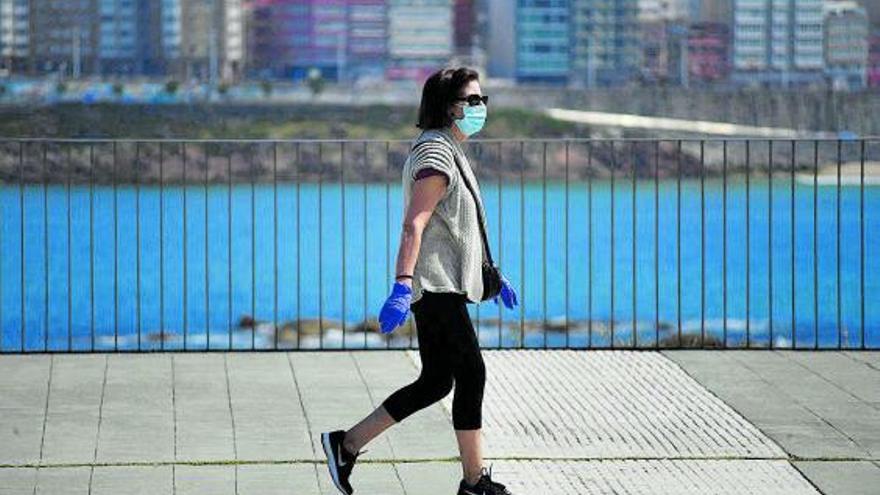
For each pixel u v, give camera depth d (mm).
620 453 16906
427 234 14555
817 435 17625
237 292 77562
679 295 23500
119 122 197000
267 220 99812
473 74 14766
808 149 123750
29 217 84500
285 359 21516
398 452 16844
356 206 114812
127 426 17859
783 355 22094
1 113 198500
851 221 96938
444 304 14516
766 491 15547
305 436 17500
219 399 19188
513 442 17328
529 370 21078
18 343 49344
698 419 18359
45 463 16344
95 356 21625
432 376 14641
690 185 125062
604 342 44625
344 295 23062
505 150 140500
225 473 16078
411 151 14703
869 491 15547
